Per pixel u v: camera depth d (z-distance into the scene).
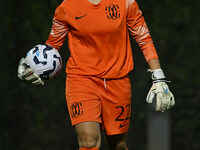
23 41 53.44
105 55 21.72
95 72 21.69
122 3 21.83
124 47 22.00
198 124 54.50
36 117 53.84
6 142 53.09
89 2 21.47
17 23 53.31
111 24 21.52
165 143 47.53
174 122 54.78
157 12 48.72
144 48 22.34
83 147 21.16
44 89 53.94
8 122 53.41
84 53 21.78
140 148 54.12
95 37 21.55
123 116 22.56
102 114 22.31
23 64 22.44
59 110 54.25
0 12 46.50
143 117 53.75
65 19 21.83
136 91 53.06
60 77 53.88
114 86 22.02
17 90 53.53
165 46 51.25
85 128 21.22
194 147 54.53
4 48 52.50
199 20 53.19
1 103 46.59
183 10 52.25
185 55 53.75
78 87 21.67
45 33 52.94
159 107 21.69
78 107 21.47
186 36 53.16
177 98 54.56
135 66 51.12
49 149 54.09
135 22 22.17
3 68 50.34
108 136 23.11
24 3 53.34
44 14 53.31
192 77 54.22
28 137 53.81
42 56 21.88
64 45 53.03
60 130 54.25
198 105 54.41
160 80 21.95
